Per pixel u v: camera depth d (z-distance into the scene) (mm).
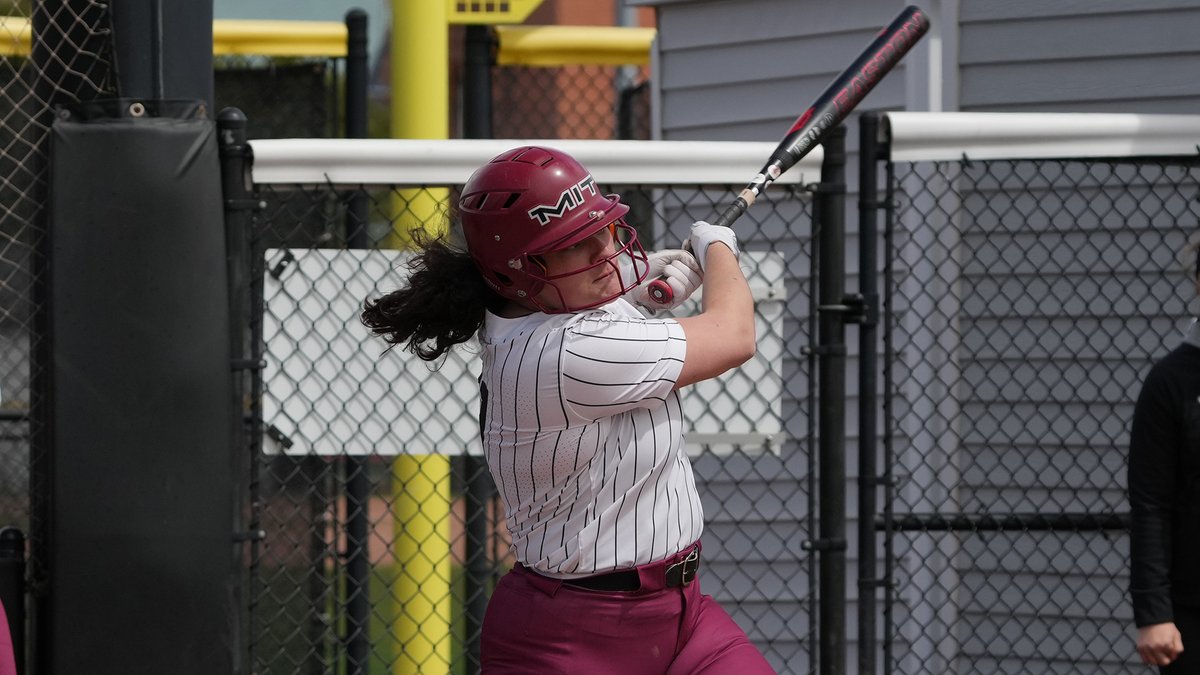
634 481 8320
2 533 11367
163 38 11500
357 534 15500
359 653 15445
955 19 16234
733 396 12086
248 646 11852
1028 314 16047
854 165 16953
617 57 20359
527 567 8719
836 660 11828
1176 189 13938
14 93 14883
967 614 16031
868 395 11906
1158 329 15656
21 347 15266
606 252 8258
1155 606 10922
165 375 11125
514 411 8188
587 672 8484
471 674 15828
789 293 17281
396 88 17938
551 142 11633
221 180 11391
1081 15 15852
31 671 11664
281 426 11914
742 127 18062
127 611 11070
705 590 17266
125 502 11078
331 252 11844
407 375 11914
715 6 18188
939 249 16250
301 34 19453
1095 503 15773
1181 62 15602
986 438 16172
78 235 11062
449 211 10609
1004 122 11891
